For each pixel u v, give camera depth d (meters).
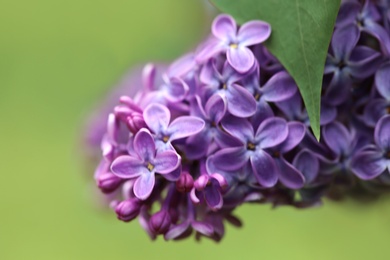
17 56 0.75
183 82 0.35
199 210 0.36
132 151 0.35
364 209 0.42
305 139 0.35
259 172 0.35
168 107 0.36
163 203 0.35
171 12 0.52
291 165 0.35
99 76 0.67
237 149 0.35
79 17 0.71
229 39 0.35
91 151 0.45
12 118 0.76
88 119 0.46
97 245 0.72
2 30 0.76
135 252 0.71
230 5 0.36
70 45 0.72
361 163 0.35
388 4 0.36
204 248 0.67
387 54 0.35
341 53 0.35
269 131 0.35
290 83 0.35
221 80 0.35
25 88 0.76
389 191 0.37
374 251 0.61
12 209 0.76
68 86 0.73
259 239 0.65
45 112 0.75
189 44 0.50
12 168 0.77
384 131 0.35
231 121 0.35
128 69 0.49
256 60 0.35
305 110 0.35
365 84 0.36
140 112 0.35
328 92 0.35
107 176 0.36
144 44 0.52
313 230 0.63
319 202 0.36
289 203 0.36
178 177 0.34
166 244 0.68
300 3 0.35
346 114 0.36
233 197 0.35
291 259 0.64
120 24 0.68
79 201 0.72
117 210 0.35
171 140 0.35
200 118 0.35
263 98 0.35
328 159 0.36
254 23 0.35
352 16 0.35
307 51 0.35
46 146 0.76
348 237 0.62
